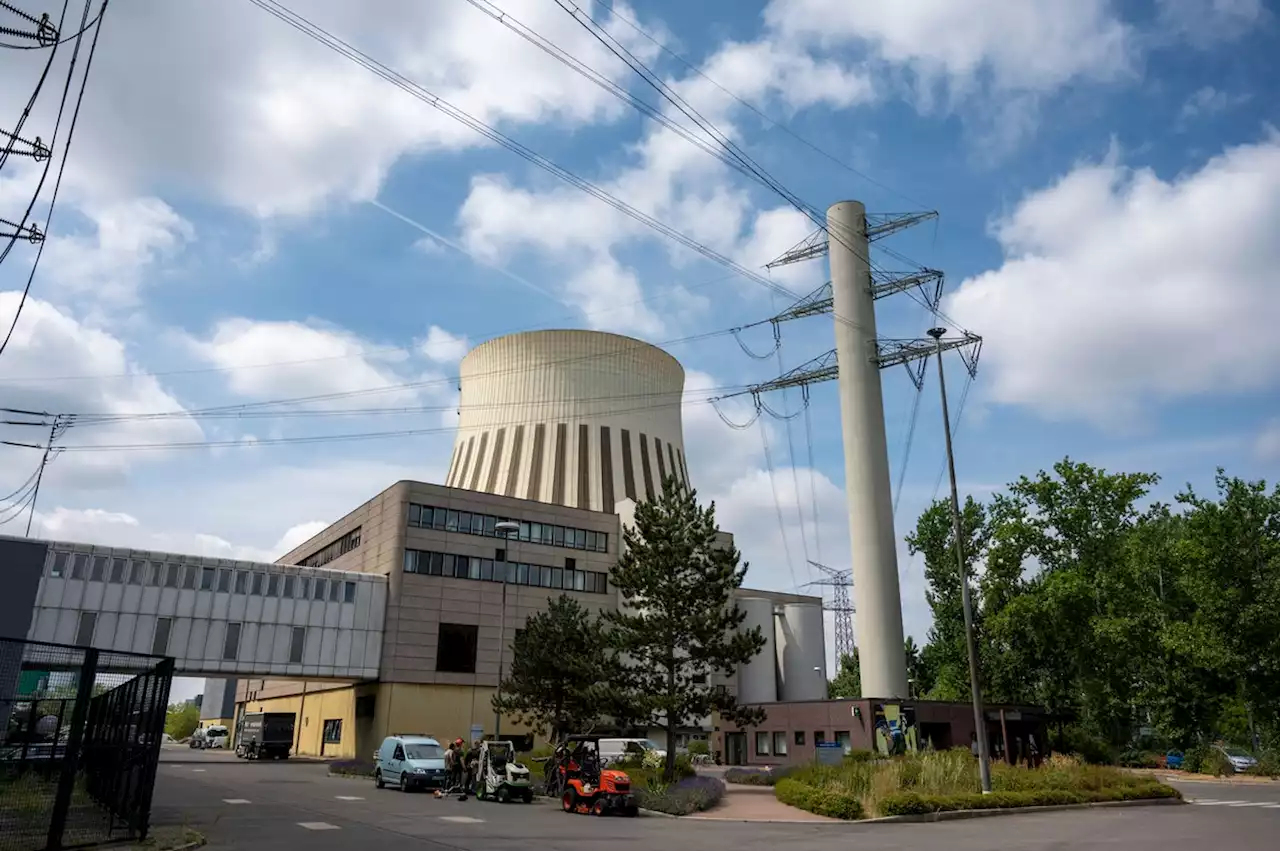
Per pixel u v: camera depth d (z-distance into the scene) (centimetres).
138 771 1614
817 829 2164
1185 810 2797
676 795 2717
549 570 6744
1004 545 6625
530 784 2941
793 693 7888
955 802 2530
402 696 5884
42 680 1567
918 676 8125
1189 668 5934
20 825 1438
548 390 8200
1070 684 6550
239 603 5678
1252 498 5700
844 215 6328
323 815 2317
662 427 8706
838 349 6138
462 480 8375
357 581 6050
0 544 3803
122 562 5406
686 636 3544
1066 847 1761
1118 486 6500
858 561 5738
